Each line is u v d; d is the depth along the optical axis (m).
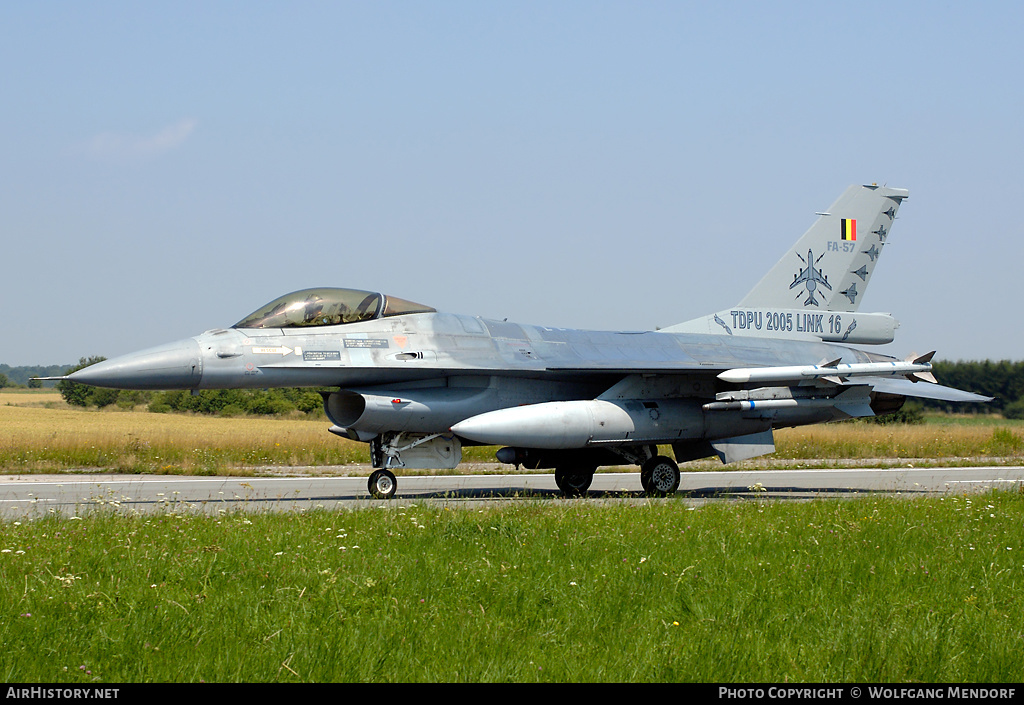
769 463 95.31
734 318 72.81
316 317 56.62
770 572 29.48
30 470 78.94
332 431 58.59
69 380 50.03
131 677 18.62
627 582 27.56
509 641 21.22
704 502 53.16
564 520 39.06
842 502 48.41
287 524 37.06
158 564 28.53
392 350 57.09
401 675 18.98
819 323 76.06
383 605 24.42
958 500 48.78
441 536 34.59
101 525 36.09
